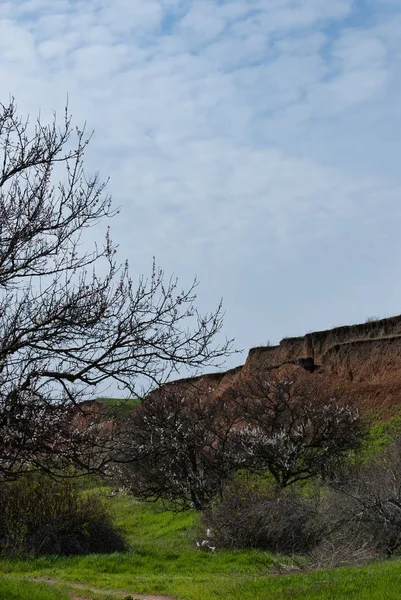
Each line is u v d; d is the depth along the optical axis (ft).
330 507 62.49
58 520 73.00
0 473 35.96
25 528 70.95
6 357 33.76
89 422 37.70
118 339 35.06
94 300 35.04
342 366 141.28
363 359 139.03
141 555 69.36
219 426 103.71
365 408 126.93
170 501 102.37
